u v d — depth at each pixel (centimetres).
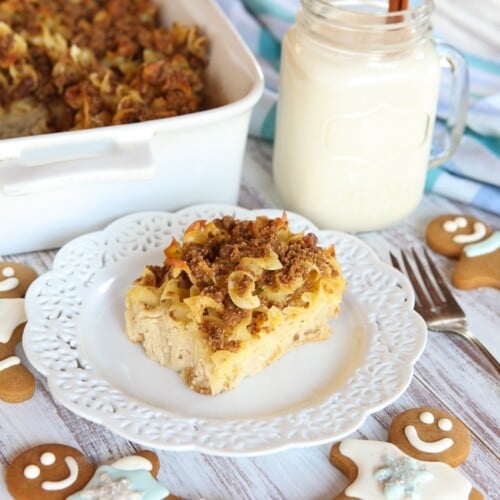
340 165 61
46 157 57
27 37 70
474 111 68
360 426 53
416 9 58
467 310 60
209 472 51
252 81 63
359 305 58
